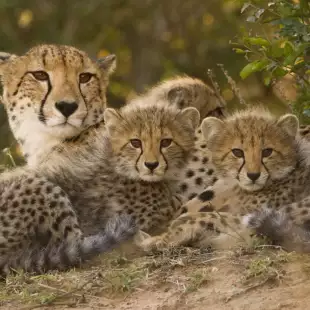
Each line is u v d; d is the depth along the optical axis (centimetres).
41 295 984
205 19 2384
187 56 2370
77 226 1131
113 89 2305
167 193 1214
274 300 913
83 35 2391
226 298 934
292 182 1161
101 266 1062
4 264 1070
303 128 1266
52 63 1374
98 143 1234
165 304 941
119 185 1191
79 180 1197
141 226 1179
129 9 2428
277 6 1299
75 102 1360
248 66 1269
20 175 1148
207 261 1022
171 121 1212
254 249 1034
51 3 2339
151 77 2388
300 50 1216
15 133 1423
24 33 2314
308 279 943
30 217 1115
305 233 1029
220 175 1193
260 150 1154
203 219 1114
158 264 1029
